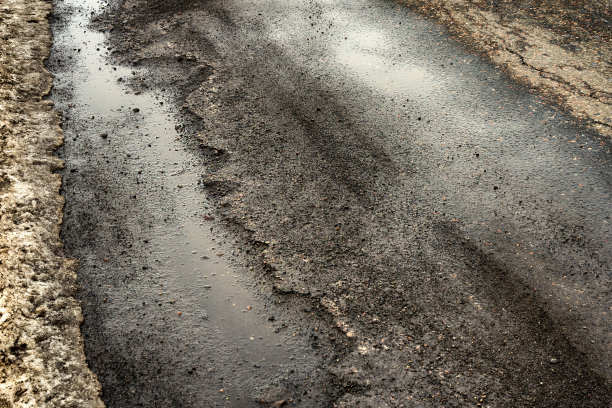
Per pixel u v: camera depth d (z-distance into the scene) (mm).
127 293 4297
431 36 7949
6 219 4867
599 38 7586
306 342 3896
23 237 4703
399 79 6945
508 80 6812
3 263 4426
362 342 3859
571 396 3467
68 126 6207
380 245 4617
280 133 6012
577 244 4559
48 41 8031
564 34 7734
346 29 8281
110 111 6453
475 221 4820
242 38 8055
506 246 4566
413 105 6430
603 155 5527
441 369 3658
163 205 5121
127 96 6738
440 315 4016
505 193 5113
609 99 6316
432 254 4512
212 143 5883
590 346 3758
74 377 3684
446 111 6301
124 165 5617
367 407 3469
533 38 7676
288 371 3719
